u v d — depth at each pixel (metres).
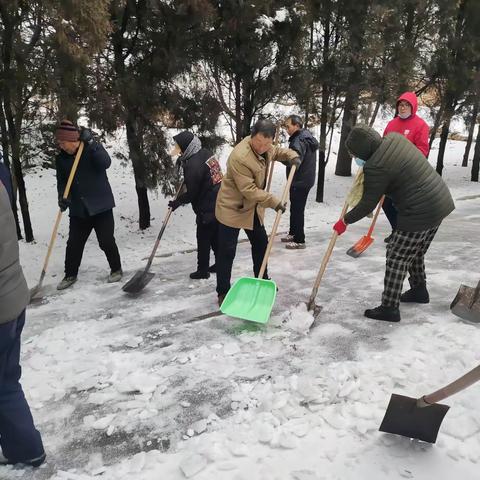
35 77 5.63
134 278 4.47
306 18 9.08
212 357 3.06
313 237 6.61
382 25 9.84
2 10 5.29
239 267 5.16
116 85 6.96
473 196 11.09
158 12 7.12
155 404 2.59
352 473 1.99
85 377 2.92
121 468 2.12
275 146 4.08
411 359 2.82
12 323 1.94
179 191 4.65
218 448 2.18
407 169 3.03
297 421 2.34
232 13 7.70
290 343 3.18
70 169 4.55
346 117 11.27
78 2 4.43
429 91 12.85
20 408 2.09
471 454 2.06
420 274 3.63
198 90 8.43
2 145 6.38
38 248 7.17
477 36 11.64
